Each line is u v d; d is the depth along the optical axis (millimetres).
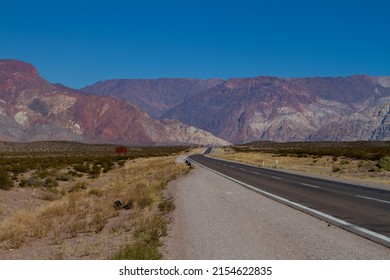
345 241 10398
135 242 10766
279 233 11422
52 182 33625
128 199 21625
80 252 10898
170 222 13703
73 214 19047
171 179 33250
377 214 14406
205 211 15711
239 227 12375
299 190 22812
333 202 17656
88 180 39688
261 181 29078
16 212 19688
